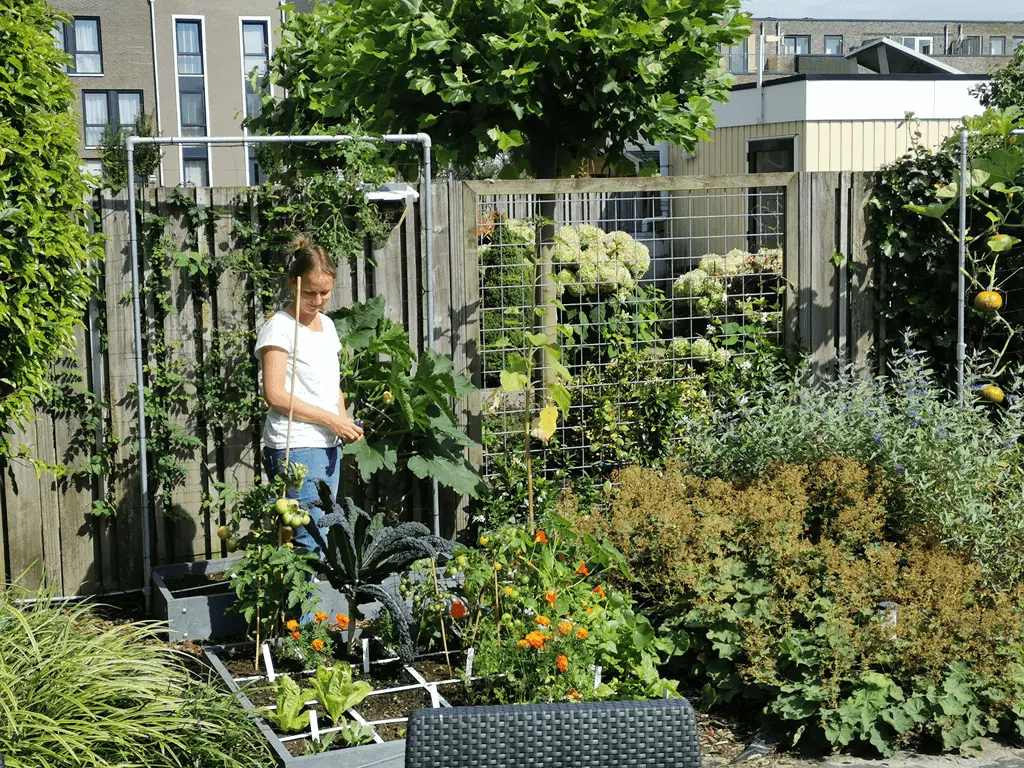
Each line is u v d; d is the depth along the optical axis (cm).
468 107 716
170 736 332
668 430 664
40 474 557
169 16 2748
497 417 644
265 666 435
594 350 676
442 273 625
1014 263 697
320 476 490
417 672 431
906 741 412
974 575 458
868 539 498
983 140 698
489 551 448
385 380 570
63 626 384
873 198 702
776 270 710
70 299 530
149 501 585
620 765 237
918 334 706
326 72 789
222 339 588
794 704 413
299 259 481
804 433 574
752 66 2402
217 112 2817
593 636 424
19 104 486
